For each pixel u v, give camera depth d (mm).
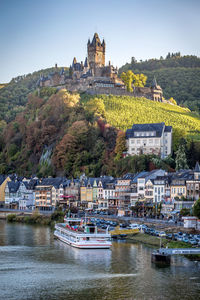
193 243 141000
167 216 194125
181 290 104812
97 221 192750
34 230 193500
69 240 156375
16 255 138875
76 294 102312
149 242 156875
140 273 117688
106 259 132750
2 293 102625
